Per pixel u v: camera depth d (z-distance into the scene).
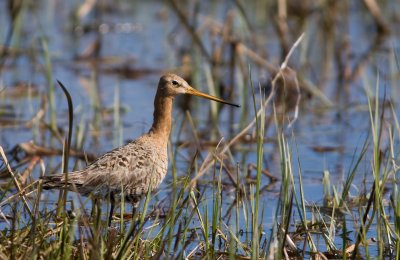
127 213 12.31
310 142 16.31
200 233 11.42
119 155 11.57
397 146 15.20
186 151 15.74
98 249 9.09
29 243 9.59
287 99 18.86
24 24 24.06
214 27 20.05
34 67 20.41
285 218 10.77
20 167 14.44
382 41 22.91
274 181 14.20
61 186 10.78
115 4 26.53
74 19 24.03
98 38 21.97
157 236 10.24
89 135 16.41
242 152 15.77
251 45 21.30
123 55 21.92
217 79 19.08
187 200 10.38
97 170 11.23
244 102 17.64
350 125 17.27
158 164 11.93
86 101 18.38
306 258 10.77
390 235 10.70
